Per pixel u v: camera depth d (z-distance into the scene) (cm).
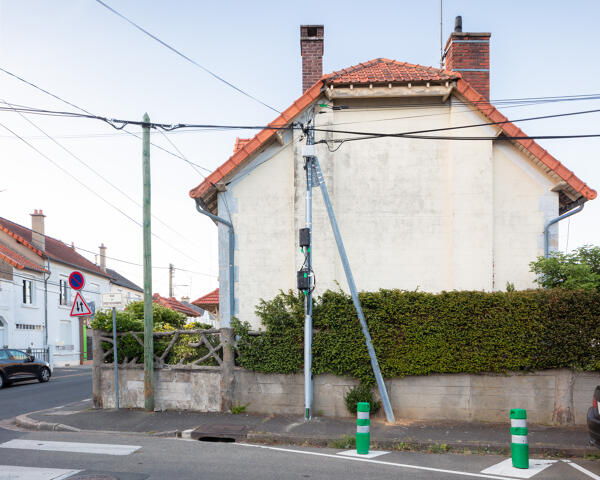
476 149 1184
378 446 829
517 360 975
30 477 609
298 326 1038
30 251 3183
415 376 1008
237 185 1216
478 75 1325
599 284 1016
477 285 1155
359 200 1195
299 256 1166
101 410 1093
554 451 790
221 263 1193
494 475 660
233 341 1067
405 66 1304
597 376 977
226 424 947
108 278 4209
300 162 1185
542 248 1179
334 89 1180
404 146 1206
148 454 736
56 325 3334
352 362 1009
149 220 1102
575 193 1184
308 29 1350
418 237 1189
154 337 1135
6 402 1390
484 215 1170
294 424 944
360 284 1177
